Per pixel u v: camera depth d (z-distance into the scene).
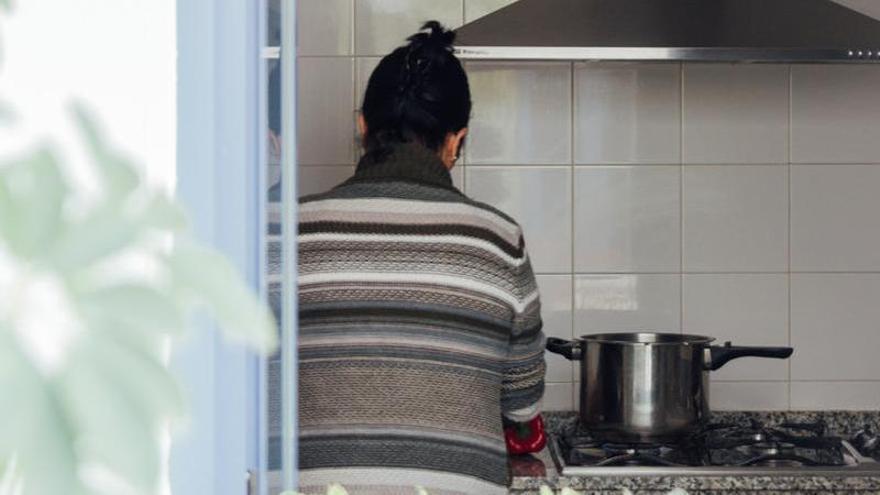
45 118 0.86
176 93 1.00
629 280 3.17
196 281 0.34
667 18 2.81
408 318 1.86
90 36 0.92
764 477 2.59
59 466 0.30
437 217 1.89
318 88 3.15
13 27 0.87
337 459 1.84
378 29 3.14
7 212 0.32
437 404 1.85
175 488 1.03
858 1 3.14
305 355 1.86
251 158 1.05
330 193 1.93
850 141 3.16
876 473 2.58
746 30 2.78
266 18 1.05
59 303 0.33
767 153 3.16
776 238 3.17
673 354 2.72
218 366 1.01
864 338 3.18
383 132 1.99
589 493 2.58
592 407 2.78
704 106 3.15
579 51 2.71
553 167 3.15
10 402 0.30
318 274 1.86
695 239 3.16
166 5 0.98
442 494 1.83
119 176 0.34
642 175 3.16
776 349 2.76
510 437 2.69
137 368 0.32
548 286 3.17
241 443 1.04
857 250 3.17
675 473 2.59
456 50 2.70
